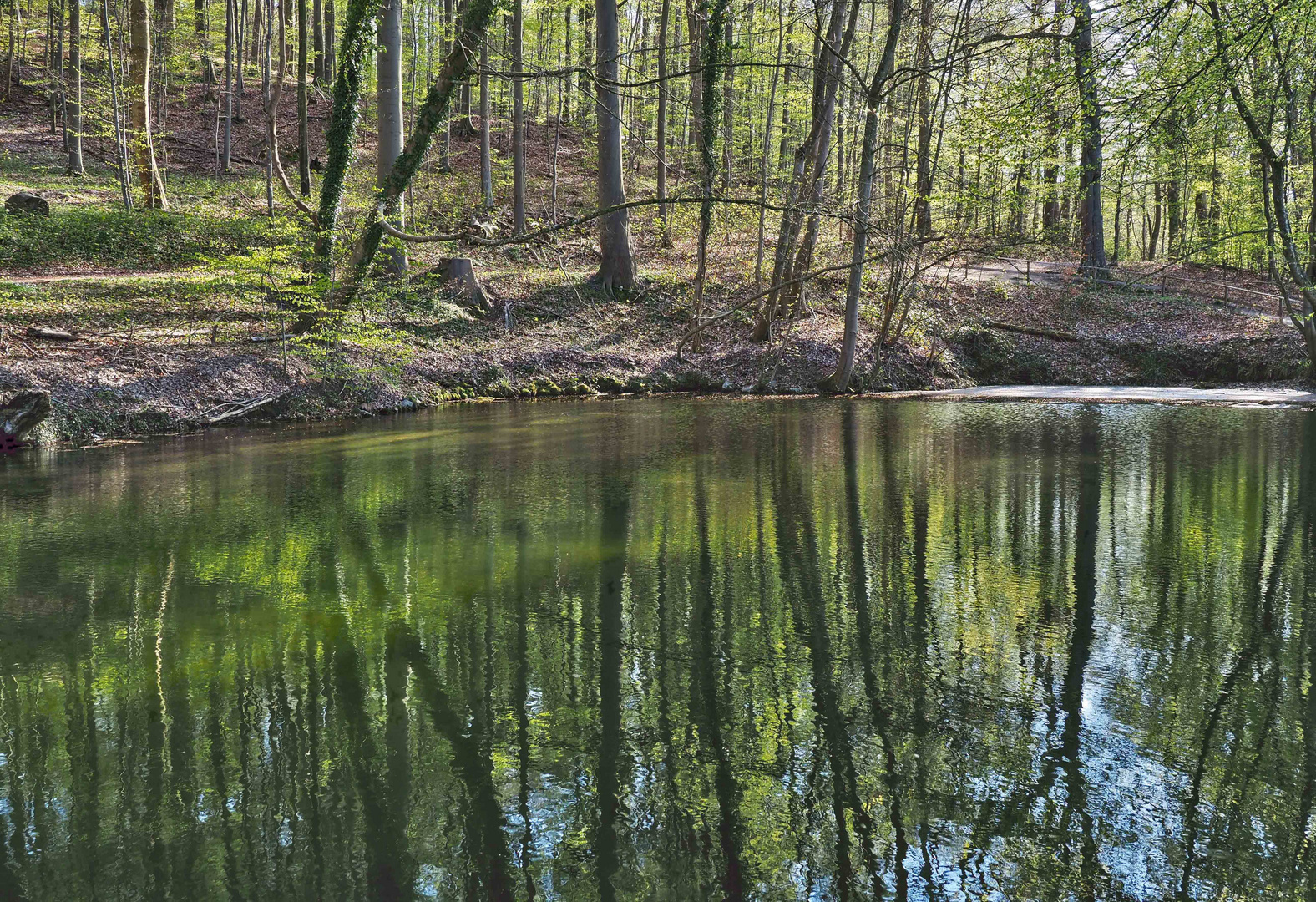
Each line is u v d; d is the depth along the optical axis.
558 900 3.31
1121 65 8.16
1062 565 7.29
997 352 22.38
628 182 30.28
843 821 3.81
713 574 7.17
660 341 21.81
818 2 12.58
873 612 6.30
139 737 4.61
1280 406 17.22
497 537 8.29
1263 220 20.16
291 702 5.00
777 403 18.25
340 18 41.41
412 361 18.61
